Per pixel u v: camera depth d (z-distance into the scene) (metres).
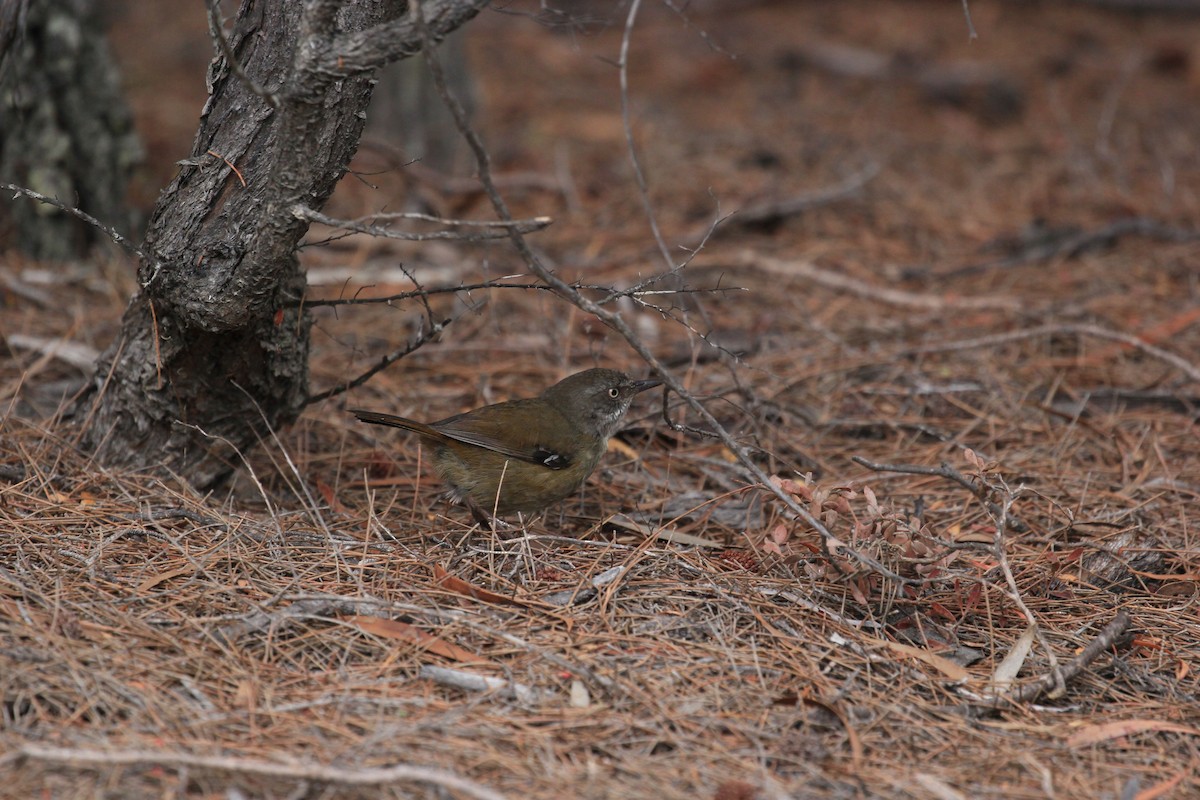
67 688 7.13
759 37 27.48
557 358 13.83
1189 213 18.25
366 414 10.15
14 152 14.84
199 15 28.06
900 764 7.09
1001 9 28.89
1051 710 7.83
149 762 6.49
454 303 15.07
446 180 18.14
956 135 22.22
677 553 9.44
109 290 14.43
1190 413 12.69
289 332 9.97
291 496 10.81
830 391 13.22
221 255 8.96
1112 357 13.85
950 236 17.89
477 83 22.61
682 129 22.31
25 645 7.43
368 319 14.75
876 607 8.91
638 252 16.84
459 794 6.51
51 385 12.12
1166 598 9.41
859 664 8.07
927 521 10.25
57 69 14.60
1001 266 16.53
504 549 9.40
